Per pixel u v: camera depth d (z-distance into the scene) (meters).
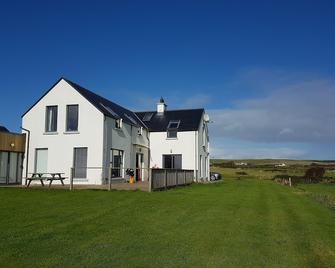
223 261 7.32
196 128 33.19
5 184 23.52
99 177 23.78
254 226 10.81
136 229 9.76
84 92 25.81
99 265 6.79
